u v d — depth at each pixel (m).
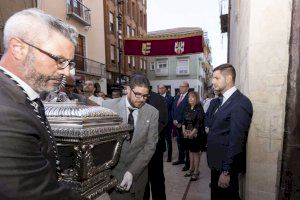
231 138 1.79
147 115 1.66
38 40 0.72
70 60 0.80
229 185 1.91
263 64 1.68
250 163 1.79
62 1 10.95
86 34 13.02
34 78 0.75
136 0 21.27
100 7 14.64
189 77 25.31
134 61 21.20
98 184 1.08
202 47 6.52
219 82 1.98
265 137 1.72
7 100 0.65
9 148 0.59
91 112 1.00
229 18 6.56
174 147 5.95
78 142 0.89
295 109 1.44
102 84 14.72
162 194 2.67
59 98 1.16
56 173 0.80
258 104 1.73
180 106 4.33
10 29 0.72
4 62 0.75
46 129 0.76
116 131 1.08
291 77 1.45
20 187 0.59
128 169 1.55
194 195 3.14
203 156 5.08
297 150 1.44
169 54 6.69
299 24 1.43
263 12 1.65
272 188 1.72
